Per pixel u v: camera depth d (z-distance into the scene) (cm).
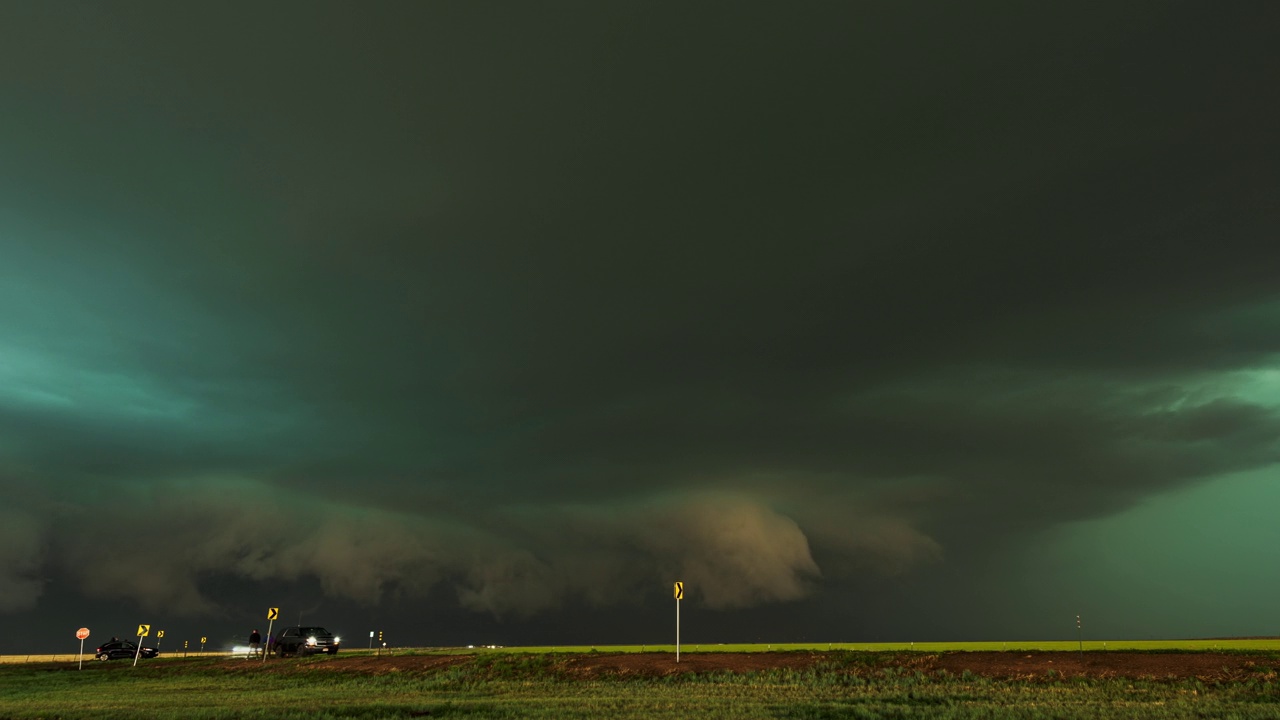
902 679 3306
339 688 3962
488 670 4203
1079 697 2708
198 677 4906
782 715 2412
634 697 3025
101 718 2625
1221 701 2556
